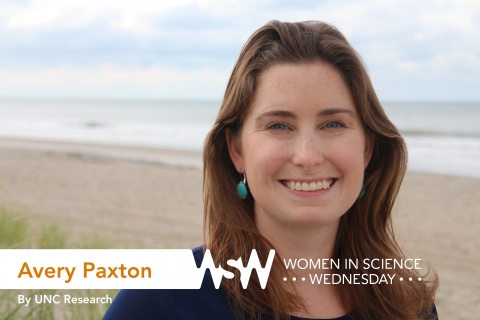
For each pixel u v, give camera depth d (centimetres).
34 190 1230
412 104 9456
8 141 2969
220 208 181
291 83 159
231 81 173
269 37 167
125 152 2383
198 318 162
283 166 161
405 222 1014
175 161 2069
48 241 602
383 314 188
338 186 164
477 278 693
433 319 209
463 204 1216
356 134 167
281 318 169
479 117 5562
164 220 980
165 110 8769
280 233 176
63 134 3638
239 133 174
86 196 1195
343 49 163
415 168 1873
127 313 162
